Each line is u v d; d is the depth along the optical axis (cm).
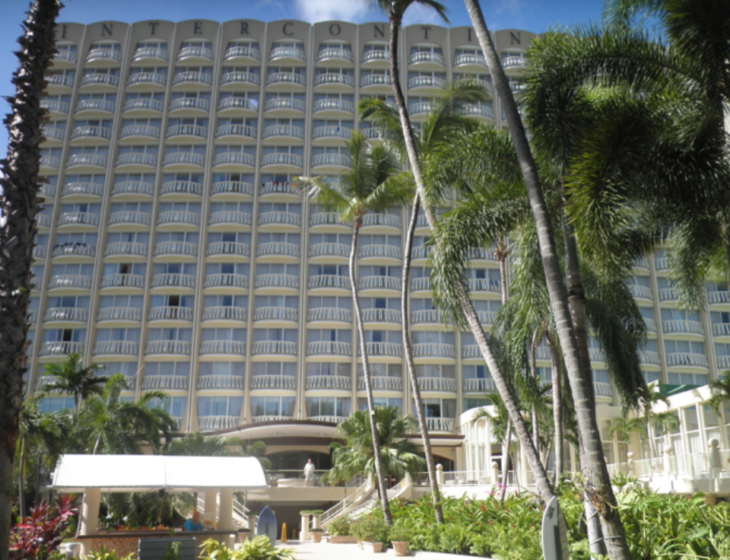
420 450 3231
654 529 1173
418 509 2155
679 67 1084
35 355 4431
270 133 4919
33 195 831
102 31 5156
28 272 816
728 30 1009
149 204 4803
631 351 1945
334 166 4819
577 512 1464
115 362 4456
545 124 1135
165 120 4953
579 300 1084
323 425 3822
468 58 5138
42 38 885
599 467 884
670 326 4741
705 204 1108
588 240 972
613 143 997
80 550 1500
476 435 3744
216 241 4741
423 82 5016
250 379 4453
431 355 4541
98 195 4769
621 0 1166
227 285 4600
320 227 4762
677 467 2050
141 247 4672
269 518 1572
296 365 4512
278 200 4847
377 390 4453
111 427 2906
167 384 4378
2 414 754
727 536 1109
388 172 2439
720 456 1866
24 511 2616
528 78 1138
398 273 4744
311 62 5103
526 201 1231
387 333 4625
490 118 5000
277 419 3984
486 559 1434
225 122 5022
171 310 4525
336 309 4588
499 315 2169
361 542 1966
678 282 1548
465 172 1338
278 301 4641
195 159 4856
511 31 5309
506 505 1898
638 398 2080
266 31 5159
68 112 4953
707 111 1060
